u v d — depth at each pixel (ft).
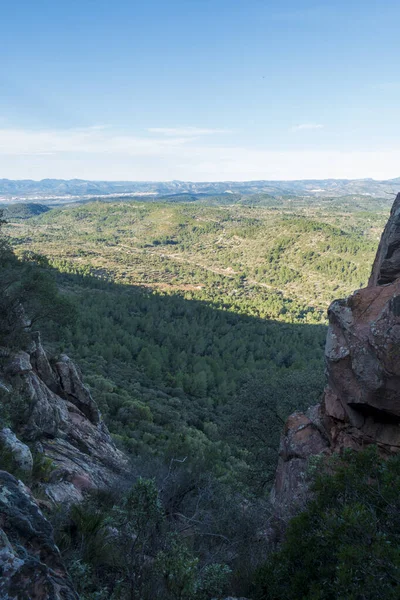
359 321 26.45
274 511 29.94
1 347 55.31
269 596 16.78
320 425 34.27
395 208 29.94
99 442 57.11
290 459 34.99
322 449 32.89
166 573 15.14
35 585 10.11
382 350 24.22
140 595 15.52
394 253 28.53
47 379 62.80
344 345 26.66
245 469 62.18
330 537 15.53
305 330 428.56
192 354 332.19
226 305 586.45
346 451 20.15
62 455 43.65
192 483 33.01
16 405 43.29
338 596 13.39
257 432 64.34
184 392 243.40
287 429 37.17
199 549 23.39
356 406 26.76
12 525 11.95
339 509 17.21
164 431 127.03
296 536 17.49
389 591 12.64
